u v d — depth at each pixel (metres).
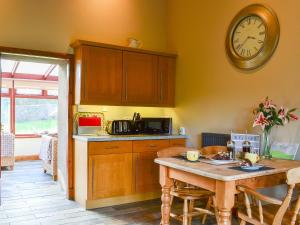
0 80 3.96
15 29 3.92
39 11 4.07
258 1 3.54
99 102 4.15
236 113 3.80
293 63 3.15
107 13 4.59
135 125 4.42
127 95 4.39
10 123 7.84
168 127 4.65
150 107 4.95
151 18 5.01
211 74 4.20
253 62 3.54
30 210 3.71
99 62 4.14
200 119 4.38
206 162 2.66
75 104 4.21
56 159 5.35
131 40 4.59
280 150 3.22
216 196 2.21
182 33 4.79
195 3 4.51
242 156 2.81
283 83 3.24
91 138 3.75
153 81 4.65
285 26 3.23
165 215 2.77
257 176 2.29
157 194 4.36
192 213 2.92
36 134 8.02
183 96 4.73
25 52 3.91
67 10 4.27
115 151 3.94
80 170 3.98
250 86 3.62
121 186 4.00
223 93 4.00
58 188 4.80
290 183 2.03
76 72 4.19
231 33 3.82
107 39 4.58
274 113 3.03
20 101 8.06
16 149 7.75
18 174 5.90
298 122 3.10
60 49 4.21
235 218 3.44
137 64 4.49
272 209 2.45
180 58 4.82
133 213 3.66
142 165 4.16
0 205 3.90
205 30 4.31
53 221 3.34
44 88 8.27
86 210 3.74
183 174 2.57
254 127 3.55
